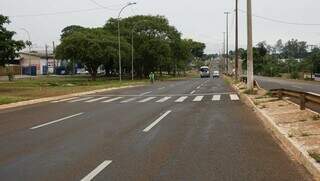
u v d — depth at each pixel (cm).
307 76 7412
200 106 2361
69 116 1947
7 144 1217
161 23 9050
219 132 1391
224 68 14800
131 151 1078
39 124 1673
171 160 966
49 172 864
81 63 7906
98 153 1055
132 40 8450
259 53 13250
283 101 2227
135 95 3503
